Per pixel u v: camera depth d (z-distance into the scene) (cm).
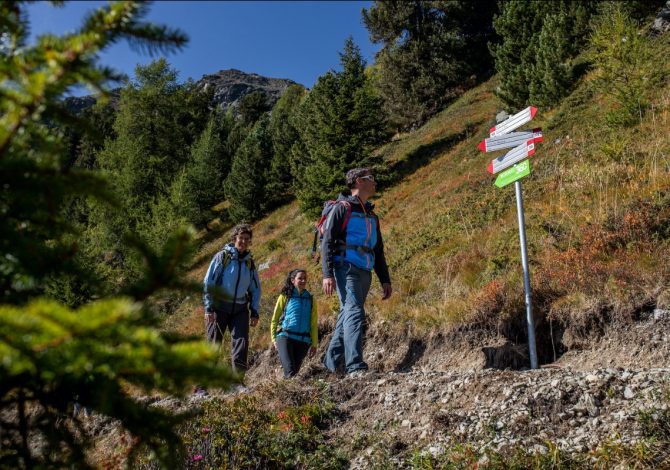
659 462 261
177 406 471
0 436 143
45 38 112
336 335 528
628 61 1105
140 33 116
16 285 131
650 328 462
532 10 2188
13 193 126
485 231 871
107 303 100
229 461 352
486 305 576
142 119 4812
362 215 500
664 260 516
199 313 1270
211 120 4853
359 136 2167
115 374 112
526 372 392
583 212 727
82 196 137
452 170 1745
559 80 1628
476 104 2589
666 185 668
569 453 288
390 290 532
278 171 3194
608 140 1020
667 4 1697
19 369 105
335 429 395
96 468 154
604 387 340
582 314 504
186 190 3438
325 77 2522
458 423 347
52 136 133
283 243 2194
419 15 3394
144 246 124
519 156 506
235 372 117
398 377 439
